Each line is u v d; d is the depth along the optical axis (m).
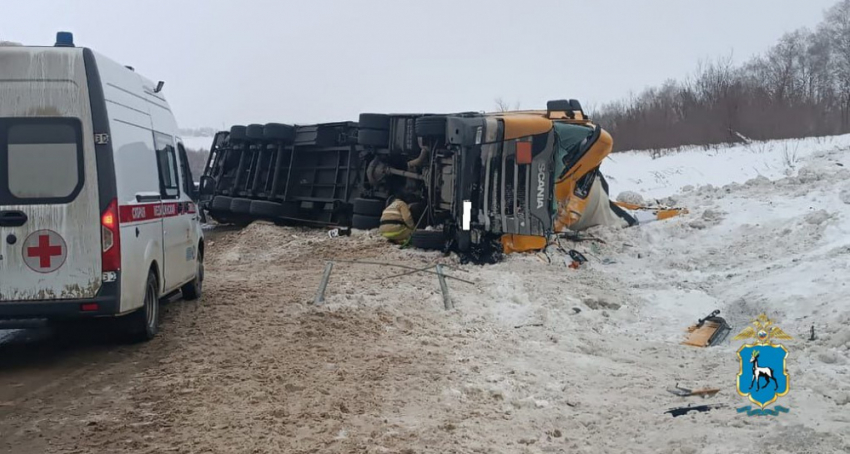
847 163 19.11
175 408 6.68
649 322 10.42
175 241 10.31
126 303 8.14
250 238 19.42
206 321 10.16
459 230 13.97
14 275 7.79
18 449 5.74
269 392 7.13
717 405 6.43
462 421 6.39
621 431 6.06
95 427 6.21
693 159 25.88
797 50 49.16
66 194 7.86
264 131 20.67
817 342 8.12
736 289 11.15
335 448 5.73
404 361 8.22
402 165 17.91
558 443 5.89
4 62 7.85
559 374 7.87
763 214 14.93
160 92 10.62
